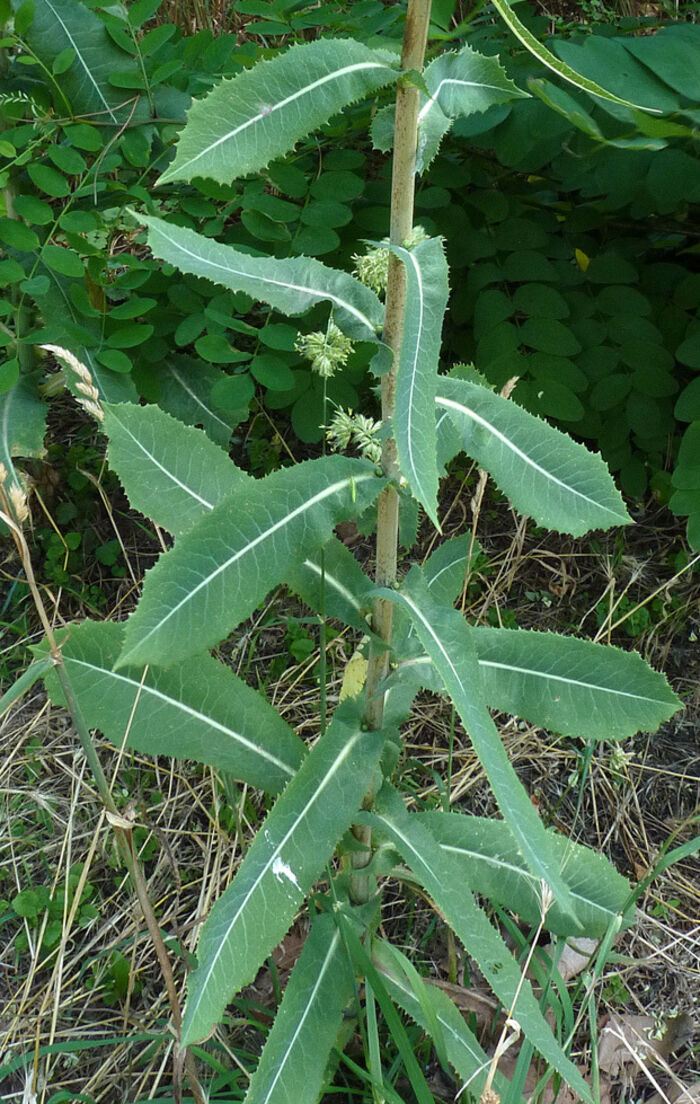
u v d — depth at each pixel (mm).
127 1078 694
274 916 523
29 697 916
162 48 972
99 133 862
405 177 448
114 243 1170
